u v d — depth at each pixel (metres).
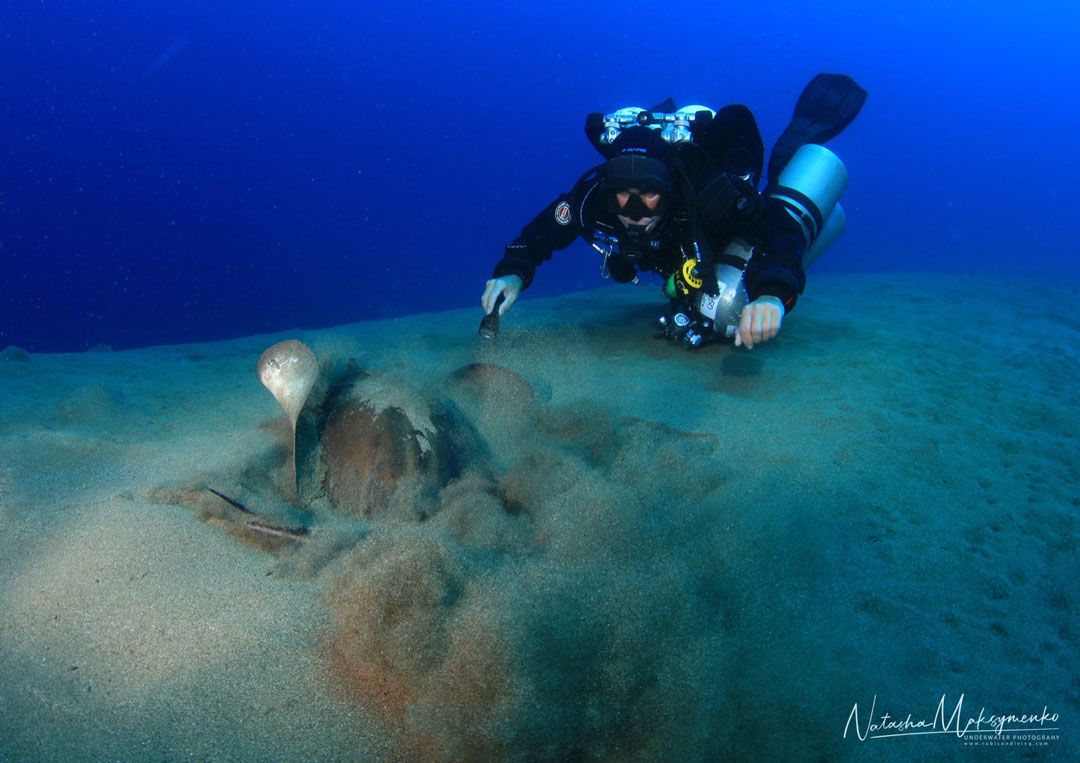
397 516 2.42
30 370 4.84
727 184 3.91
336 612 1.95
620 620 1.89
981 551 2.71
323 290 26.30
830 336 5.42
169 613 2.01
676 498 2.67
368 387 2.94
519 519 2.44
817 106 5.74
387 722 1.64
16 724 1.61
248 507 2.56
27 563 2.31
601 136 4.15
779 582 2.29
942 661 2.08
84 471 3.03
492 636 1.74
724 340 5.09
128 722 1.63
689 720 1.68
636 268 4.75
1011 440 3.66
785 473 3.06
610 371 4.63
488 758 1.55
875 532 2.77
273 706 1.69
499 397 3.41
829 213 5.13
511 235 47.38
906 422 3.80
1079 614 2.36
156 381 4.67
